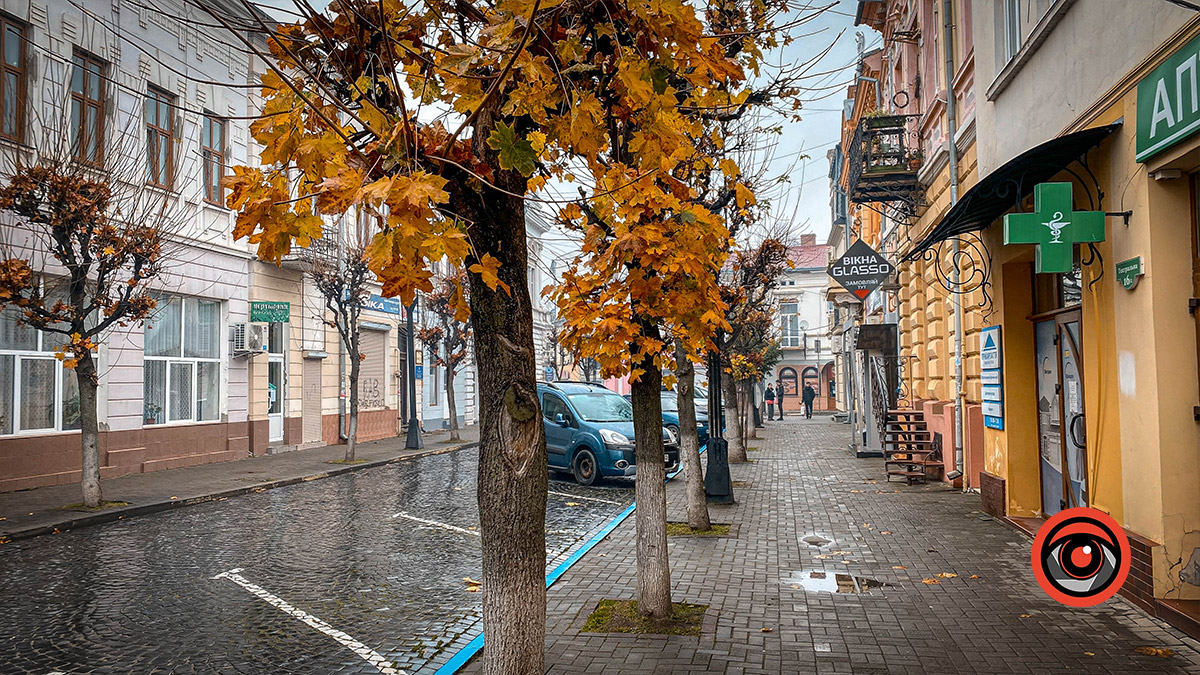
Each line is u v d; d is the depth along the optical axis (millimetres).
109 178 11648
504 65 3082
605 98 3496
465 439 26078
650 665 4875
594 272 5676
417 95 3459
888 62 19297
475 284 3303
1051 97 7645
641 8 3014
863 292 14852
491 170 3215
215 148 17891
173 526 10266
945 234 9617
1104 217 6348
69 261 10852
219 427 18094
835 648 5141
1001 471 9734
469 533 9742
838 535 8992
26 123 12617
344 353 24125
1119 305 6211
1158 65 5500
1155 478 5660
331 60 3393
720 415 11734
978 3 10086
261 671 5051
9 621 6102
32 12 12797
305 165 2844
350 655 5348
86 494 11078
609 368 5859
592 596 6594
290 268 20734
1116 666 4688
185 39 16547
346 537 9492
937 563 7480
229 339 18516
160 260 13414
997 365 9609
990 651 5012
